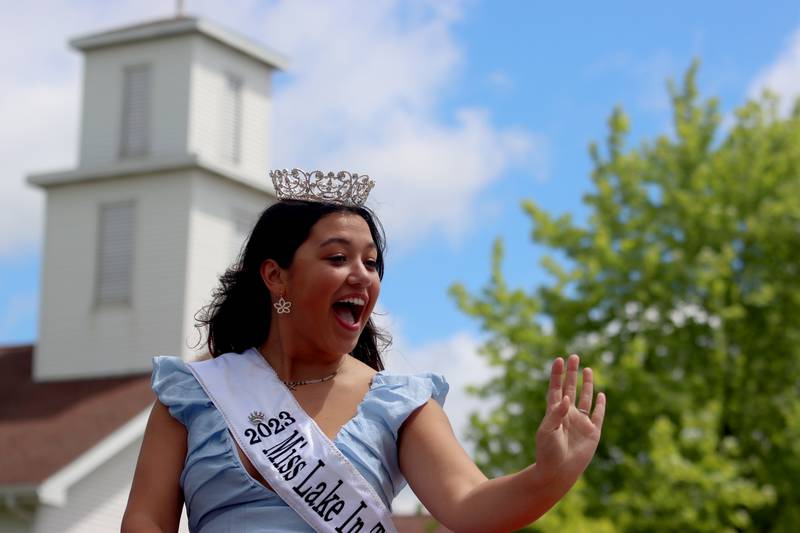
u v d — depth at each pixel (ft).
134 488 14.90
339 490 14.38
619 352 87.30
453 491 14.06
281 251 15.17
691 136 93.71
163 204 113.91
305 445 14.53
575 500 78.89
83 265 116.06
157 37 117.19
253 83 119.85
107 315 114.21
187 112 115.14
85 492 97.66
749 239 89.51
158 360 15.25
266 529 14.38
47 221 117.80
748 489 80.33
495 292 88.63
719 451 85.30
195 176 113.50
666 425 80.02
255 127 119.34
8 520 95.30
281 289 15.24
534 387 85.10
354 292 15.02
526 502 13.43
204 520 14.69
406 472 14.61
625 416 84.38
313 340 15.06
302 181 15.43
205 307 16.08
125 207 115.44
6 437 101.40
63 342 115.03
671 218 90.07
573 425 13.44
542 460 13.25
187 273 112.06
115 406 104.47
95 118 118.11
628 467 82.33
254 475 14.67
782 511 85.10
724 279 88.89
